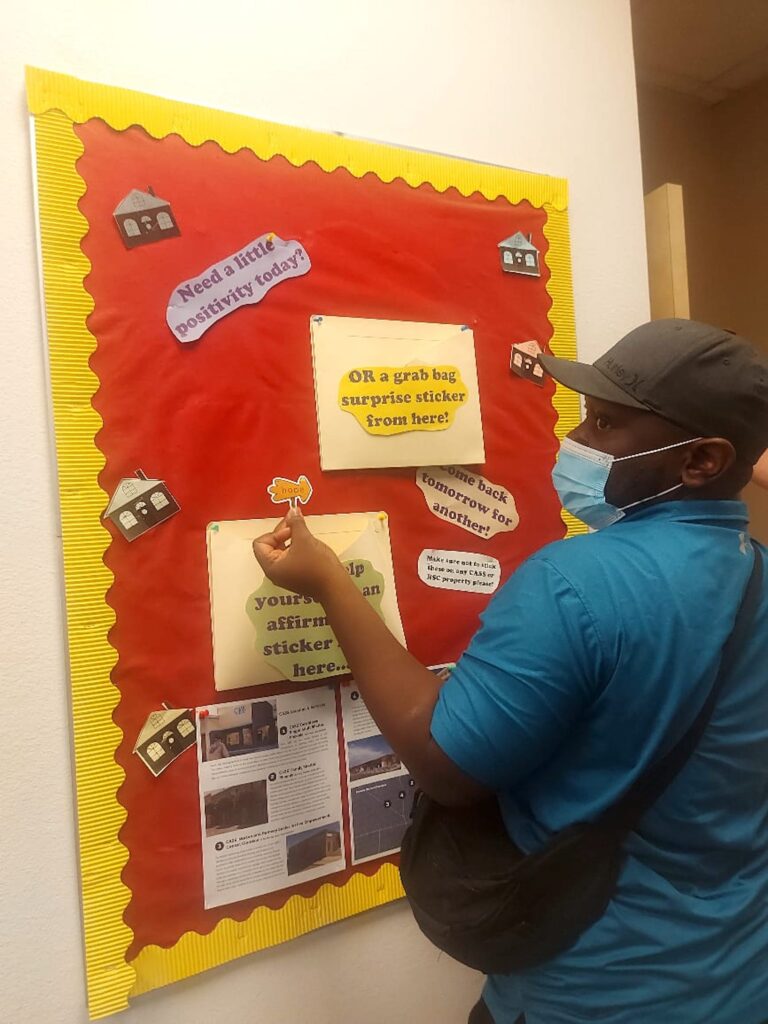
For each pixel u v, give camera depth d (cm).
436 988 101
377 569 95
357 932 95
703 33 184
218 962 84
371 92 99
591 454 72
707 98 216
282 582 75
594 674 60
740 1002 64
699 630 62
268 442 89
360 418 95
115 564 80
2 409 77
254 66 91
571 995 66
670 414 65
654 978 63
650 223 132
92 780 78
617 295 121
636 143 124
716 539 66
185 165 86
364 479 96
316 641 91
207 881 84
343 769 93
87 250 80
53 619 78
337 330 94
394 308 99
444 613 101
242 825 86
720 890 66
